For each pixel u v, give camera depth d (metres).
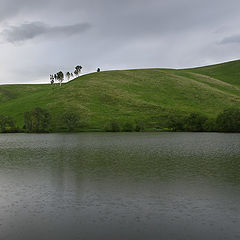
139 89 164.12
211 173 32.06
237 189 25.33
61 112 134.00
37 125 119.88
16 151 55.09
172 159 42.66
